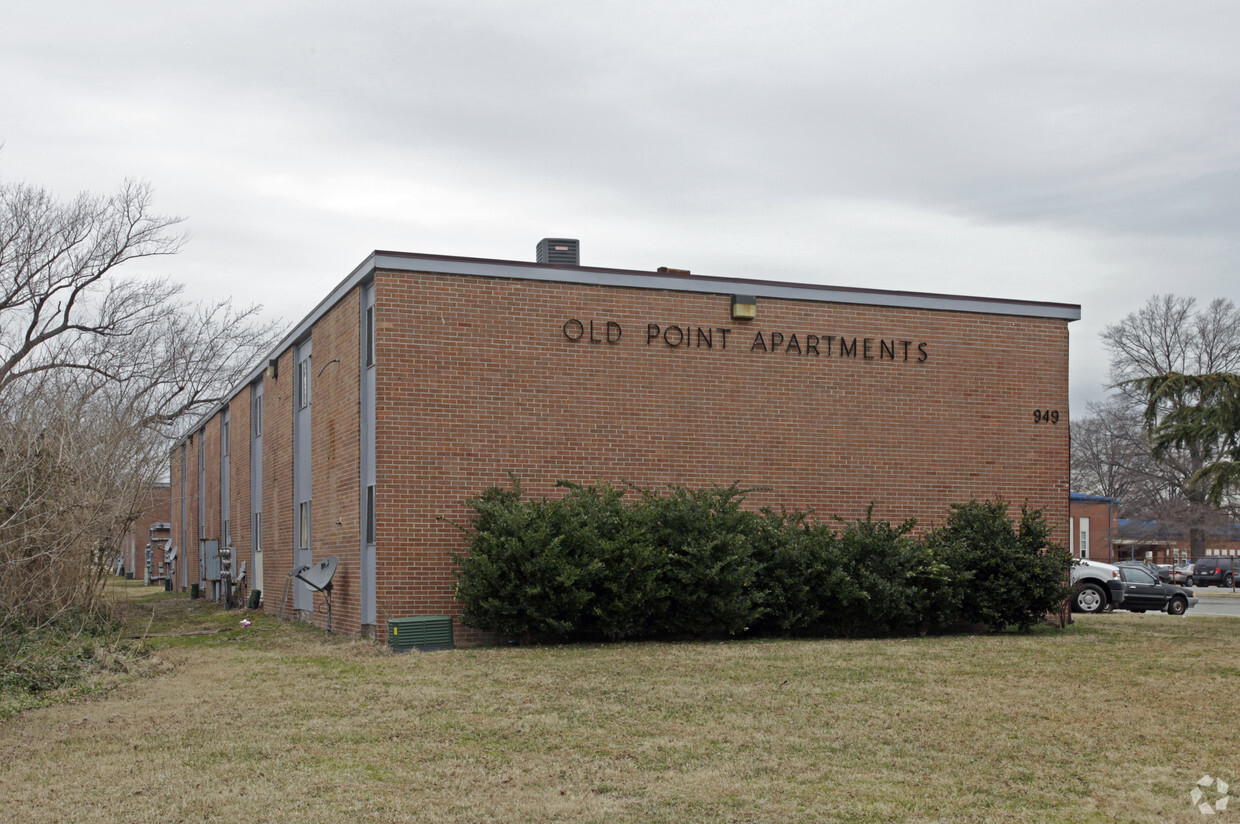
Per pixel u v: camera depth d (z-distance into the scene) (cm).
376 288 1825
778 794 825
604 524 1786
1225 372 5006
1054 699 1215
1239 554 6512
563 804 797
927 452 2148
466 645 1805
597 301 1950
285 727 1077
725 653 1605
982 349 2205
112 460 2053
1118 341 6125
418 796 820
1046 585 1953
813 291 2097
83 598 1881
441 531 1823
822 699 1209
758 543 1884
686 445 1986
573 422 1917
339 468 2058
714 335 2022
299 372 2489
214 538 3869
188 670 1520
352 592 1950
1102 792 834
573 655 1591
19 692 1275
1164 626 2141
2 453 1711
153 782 862
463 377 1856
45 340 3984
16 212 3828
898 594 1853
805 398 2073
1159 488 6228
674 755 947
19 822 758
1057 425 2248
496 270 1884
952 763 920
